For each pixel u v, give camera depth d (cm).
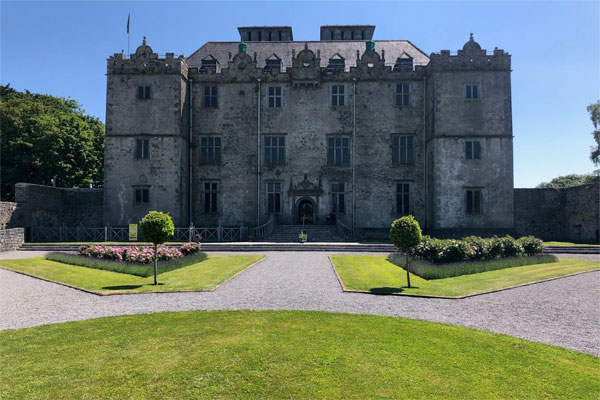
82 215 3675
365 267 1830
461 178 3269
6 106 4097
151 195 3347
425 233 3400
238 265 1878
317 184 3547
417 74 3531
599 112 4034
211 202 3566
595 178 5012
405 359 718
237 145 3578
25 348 770
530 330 902
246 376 651
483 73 3303
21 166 4066
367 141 3541
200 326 902
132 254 1825
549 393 599
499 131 3278
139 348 768
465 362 707
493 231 3250
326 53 3897
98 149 4809
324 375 654
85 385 620
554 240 3297
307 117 3581
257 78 3594
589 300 1191
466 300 1184
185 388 612
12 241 2738
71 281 1455
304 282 1462
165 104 3388
